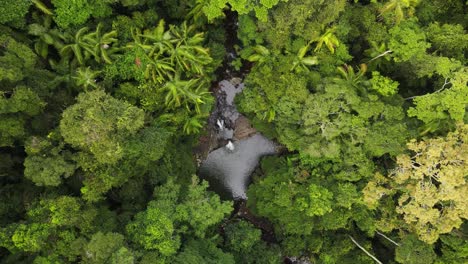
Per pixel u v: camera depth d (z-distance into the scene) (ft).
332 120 68.69
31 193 61.21
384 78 69.21
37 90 59.52
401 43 68.95
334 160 71.31
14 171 63.67
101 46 66.49
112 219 61.36
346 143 68.85
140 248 59.82
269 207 73.92
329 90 66.13
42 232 54.49
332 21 69.77
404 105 72.02
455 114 63.52
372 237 75.56
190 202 68.54
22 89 54.70
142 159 63.98
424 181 60.54
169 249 59.36
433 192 58.03
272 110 75.10
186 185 75.15
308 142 70.03
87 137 55.52
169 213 65.77
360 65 74.79
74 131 55.21
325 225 70.64
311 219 71.15
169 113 72.84
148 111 70.23
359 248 74.13
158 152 64.64
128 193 67.26
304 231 71.87
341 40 74.43
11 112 55.72
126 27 68.90
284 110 71.56
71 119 55.57
